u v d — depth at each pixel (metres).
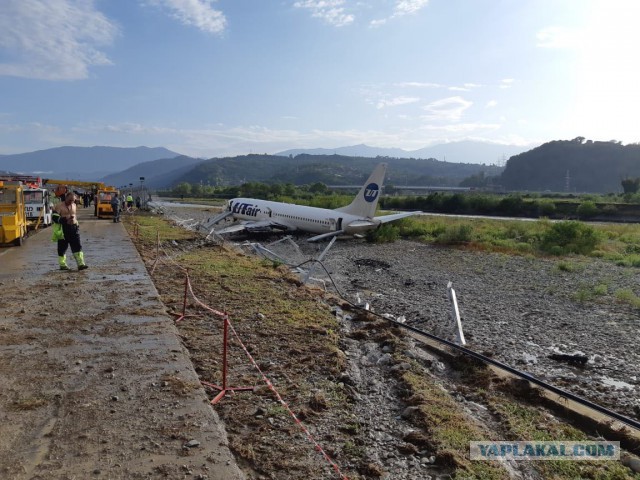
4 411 5.66
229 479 4.46
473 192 189.25
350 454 5.73
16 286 12.89
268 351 9.08
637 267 26.75
